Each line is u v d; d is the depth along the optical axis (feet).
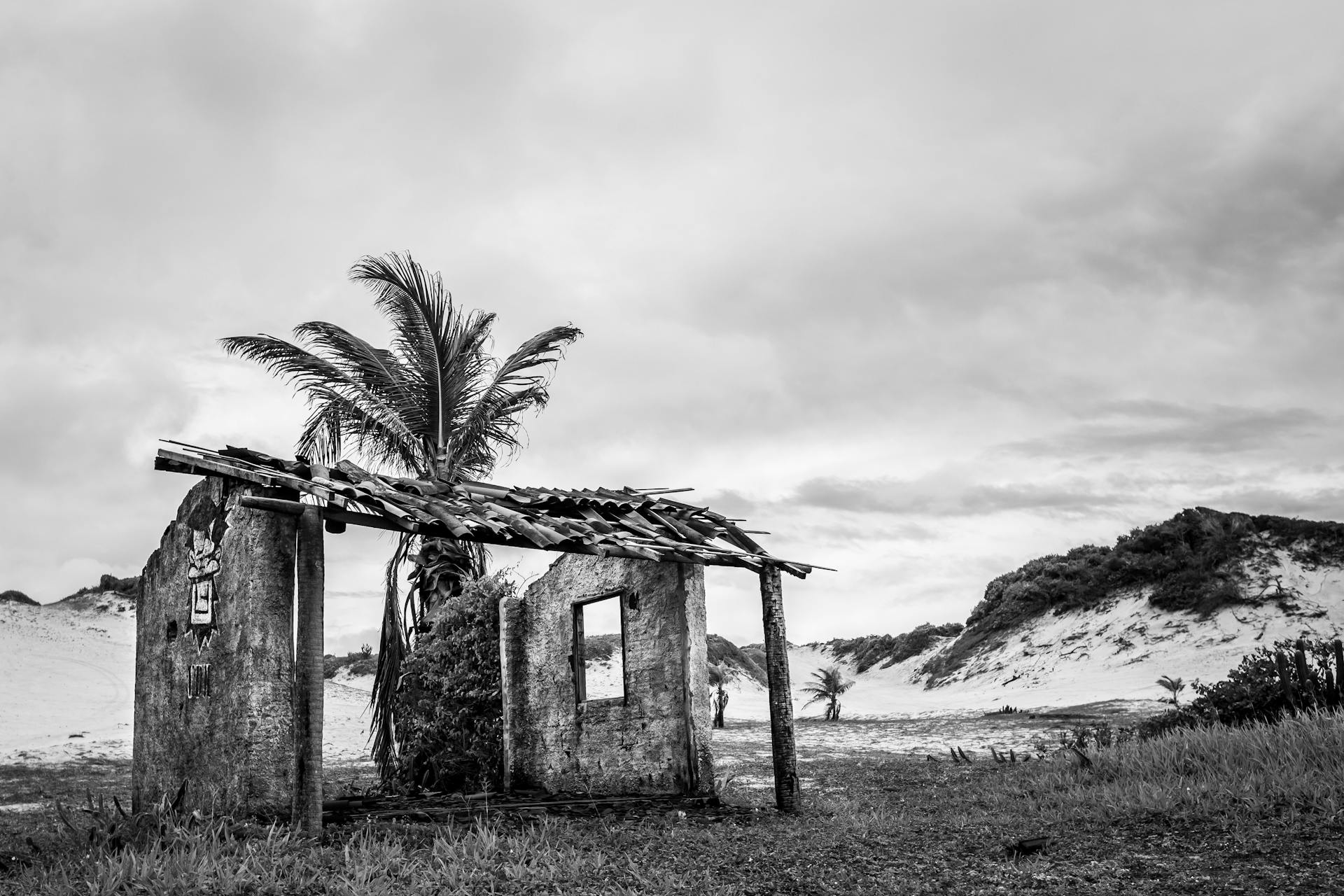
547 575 39.70
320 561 25.25
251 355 52.65
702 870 22.13
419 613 50.80
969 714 100.32
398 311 55.01
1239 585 123.65
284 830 23.56
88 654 154.10
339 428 53.72
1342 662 37.93
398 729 45.16
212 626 27.78
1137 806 25.58
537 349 57.26
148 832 23.43
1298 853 20.15
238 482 27.53
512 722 40.09
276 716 25.80
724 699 104.12
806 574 33.96
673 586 33.99
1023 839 23.65
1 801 45.06
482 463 58.29
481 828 24.79
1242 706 38.99
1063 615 144.36
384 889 19.04
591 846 24.63
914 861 22.89
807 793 39.22
